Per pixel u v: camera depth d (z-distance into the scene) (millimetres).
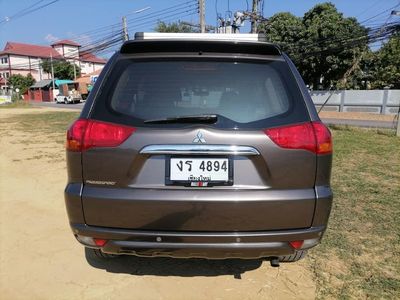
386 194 4785
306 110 2275
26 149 8453
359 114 26062
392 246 3314
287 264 3020
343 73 28188
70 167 2270
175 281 2773
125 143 2174
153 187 2191
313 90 29609
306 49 26812
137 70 2361
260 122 2211
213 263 3029
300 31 27375
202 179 2180
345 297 2572
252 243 2213
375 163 6742
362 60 29516
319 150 2211
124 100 2283
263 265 3006
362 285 2711
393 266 2979
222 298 2574
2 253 3205
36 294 2621
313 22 26703
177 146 2152
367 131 12836
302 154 2193
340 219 3918
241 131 2172
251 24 27391
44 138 10352
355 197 4652
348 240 3422
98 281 2773
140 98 2285
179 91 2303
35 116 19812
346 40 24938
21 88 68438
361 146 8828
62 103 50531
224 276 2842
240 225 2186
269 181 2188
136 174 2197
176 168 2182
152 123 2201
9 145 9070
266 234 2199
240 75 2346
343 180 5465
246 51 2412
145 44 2385
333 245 3322
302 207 2197
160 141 2158
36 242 3420
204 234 2191
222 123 2197
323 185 2256
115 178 2199
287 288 2689
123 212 2195
